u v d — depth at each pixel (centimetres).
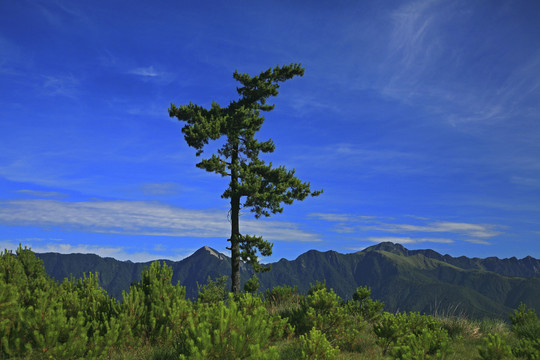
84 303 813
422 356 640
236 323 563
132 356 680
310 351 678
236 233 2069
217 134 1972
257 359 499
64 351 578
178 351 612
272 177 2088
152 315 783
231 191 2016
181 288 905
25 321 605
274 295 1542
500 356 738
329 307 1012
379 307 1214
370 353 854
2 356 573
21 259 1156
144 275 918
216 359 512
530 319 1147
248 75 2250
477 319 1218
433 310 1272
